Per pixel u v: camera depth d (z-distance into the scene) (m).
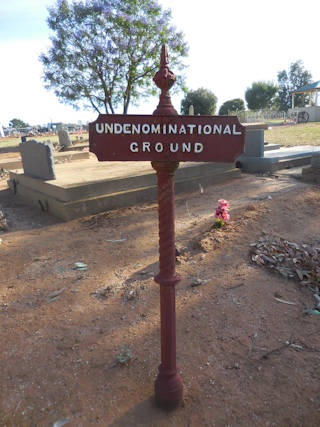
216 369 2.42
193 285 3.42
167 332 2.03
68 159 11.95
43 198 6.09
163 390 2.09
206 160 1.83
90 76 18.06
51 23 17.09
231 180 7.99
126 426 2.02
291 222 4.85
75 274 3.75
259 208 5.37
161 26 17.55
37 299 3.30
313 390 2.23
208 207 5.89
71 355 2.58
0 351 2.63
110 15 16.66
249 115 39.72
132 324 2.90
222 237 4.34
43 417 2.09
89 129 1.79
